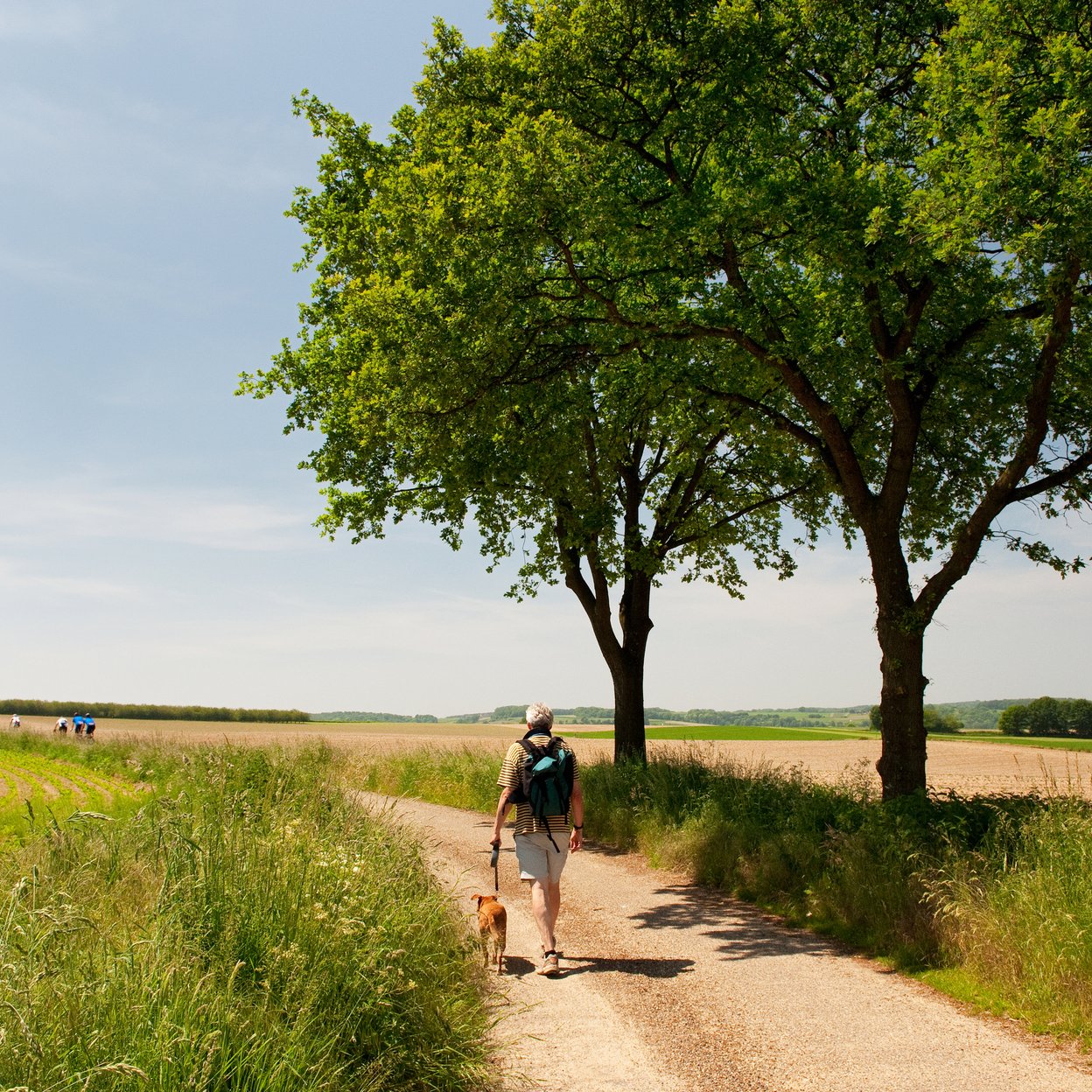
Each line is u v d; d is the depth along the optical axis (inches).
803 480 701.3
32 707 4857.3
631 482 767.1
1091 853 264.7
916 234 410.6
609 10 462.0
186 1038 141.3
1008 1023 223.3
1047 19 377.4
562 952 300.8
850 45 469.4
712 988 256.1
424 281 503.8
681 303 536.4
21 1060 127.6
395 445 600.7
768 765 606.5
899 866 322.3
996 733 3956.7
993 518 451.2
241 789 325.4
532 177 434.9
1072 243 352.2
